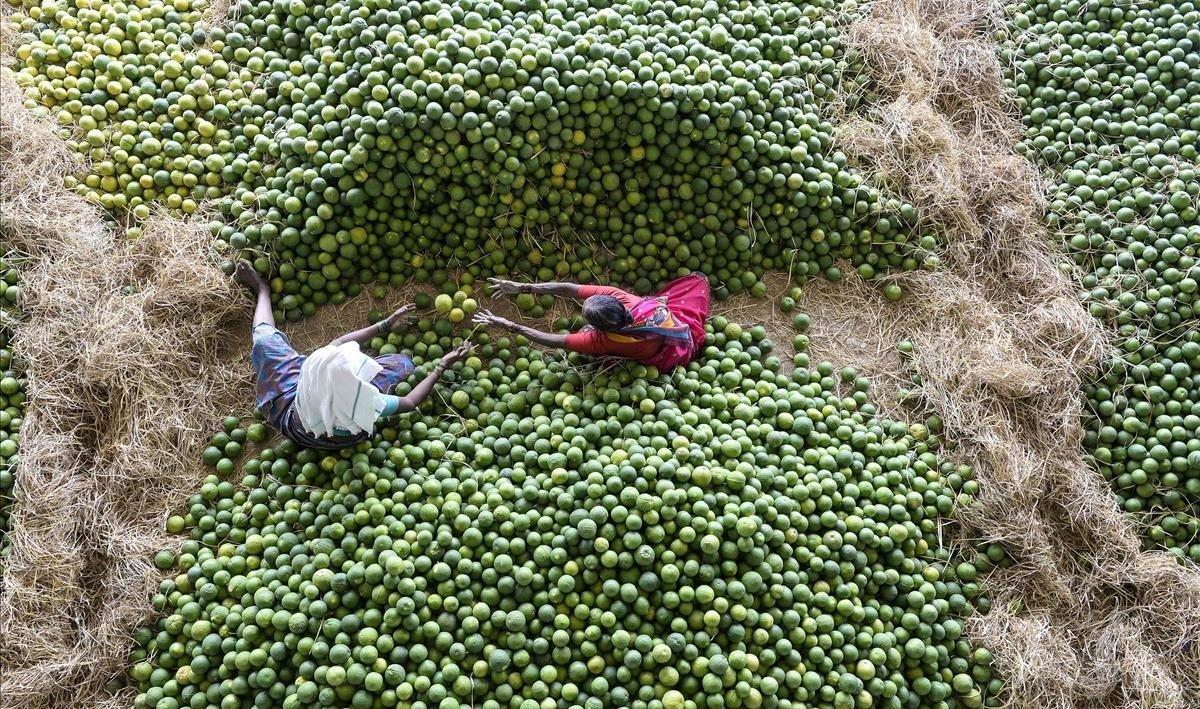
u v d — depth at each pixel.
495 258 5.91
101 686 4.58
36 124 5.58
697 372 5.64
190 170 5.73
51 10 6.05
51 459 4.94
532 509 4.79
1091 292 5.91
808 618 4.59
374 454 5.06
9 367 5.19
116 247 5.54
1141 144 6.26
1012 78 6.71
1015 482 5.29
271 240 5.54
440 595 4.52
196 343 5.52
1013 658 4.81
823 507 4.98
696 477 4.77
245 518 4.98
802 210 6.00
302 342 5.75
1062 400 5.57
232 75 5.98
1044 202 6.20
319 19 5.85
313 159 5.47
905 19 6.66
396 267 5.86
